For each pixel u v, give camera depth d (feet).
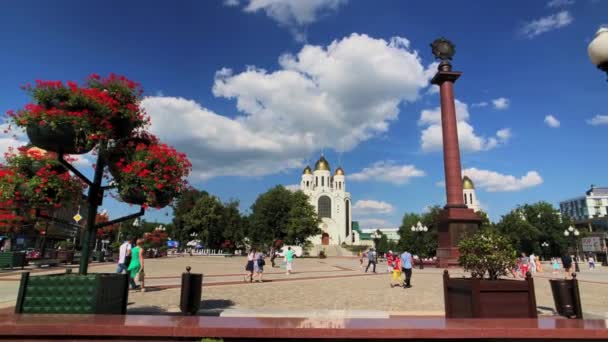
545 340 19.03
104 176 25.96
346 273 88.58
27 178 24.34
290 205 241.55
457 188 100.73
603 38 25.86
